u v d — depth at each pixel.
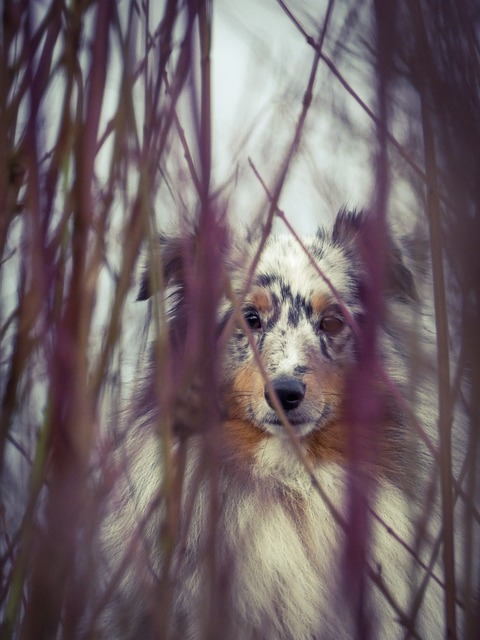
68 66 1.34
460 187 1.31
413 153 1.37
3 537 1.64
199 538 2.55
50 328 1.37
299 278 3.45
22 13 1.38
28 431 1.51
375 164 1.32
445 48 1.30
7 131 1.38
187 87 1.30
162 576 1.38
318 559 3.05
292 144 1.33
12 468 1.59
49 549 1.42
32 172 1.34
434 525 2.49
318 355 3.32
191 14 1.29
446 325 1.40
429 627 2.84
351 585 1.48
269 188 1.41
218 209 1.34
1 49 1.39
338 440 3.27
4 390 1.49
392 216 1.47
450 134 1.31
